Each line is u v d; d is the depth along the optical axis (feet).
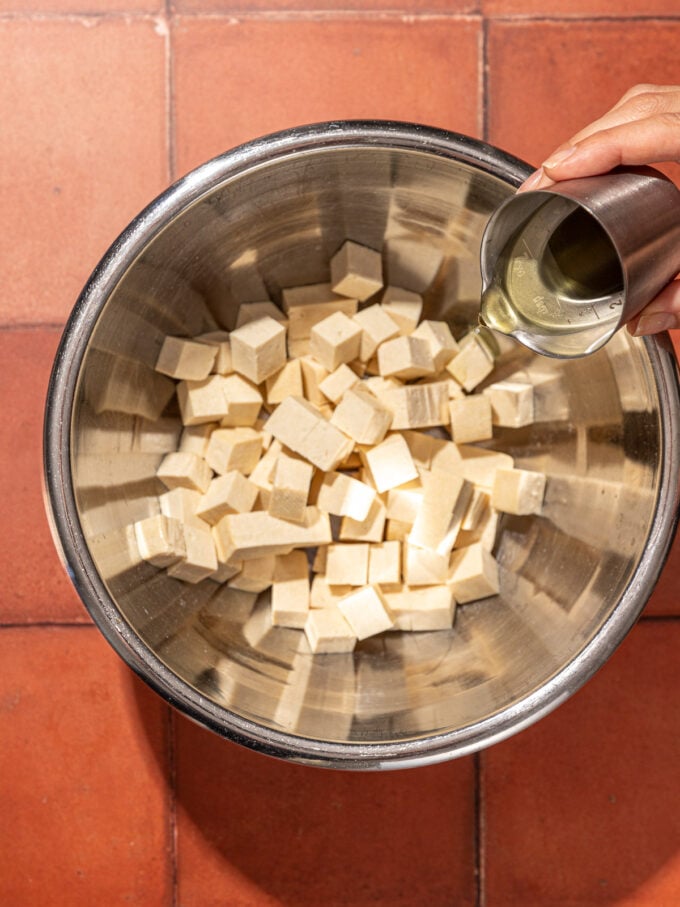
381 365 1.56
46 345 1.70
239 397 1.55
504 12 1.71
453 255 1.50
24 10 1.68
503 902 1.72
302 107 1.70
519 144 1.72
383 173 1.36
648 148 1.17
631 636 1.73
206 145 1.69
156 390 1.53
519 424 1.57
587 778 1.73
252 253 1.49
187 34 1.69
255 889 1.71
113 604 1.30
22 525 1.70
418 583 1.55
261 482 1.58
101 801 1.70
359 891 1.71
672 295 1.21
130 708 1.70
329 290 1.59
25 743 1.70
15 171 1.69
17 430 1.69
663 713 1.73
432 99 1.71
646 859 1.72
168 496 1.54
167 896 1.70
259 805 1.71
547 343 1.20
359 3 1.70
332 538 1.62
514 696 1.38
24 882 1.70
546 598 1.50
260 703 1.40
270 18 1.69
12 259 1.69
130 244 1.29
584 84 1.72
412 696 1.48
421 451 1.62
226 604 1.55
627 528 1.38
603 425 1.43
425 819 1.72
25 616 1.70
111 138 1.69
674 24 1.72
